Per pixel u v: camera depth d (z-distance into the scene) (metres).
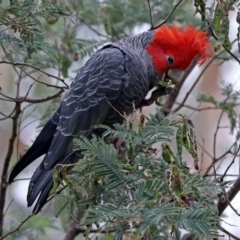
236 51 11.04
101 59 8.88
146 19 11.55
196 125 17.20
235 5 7.27
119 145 6.30
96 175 5.96
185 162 6.24
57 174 6.45
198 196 5.67
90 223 5.50
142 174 5.68
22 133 13.98
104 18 11.01
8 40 7.36
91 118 8.62
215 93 16.86
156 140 5.83
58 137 8.51
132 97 8.84
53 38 11.08
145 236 5.49
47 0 7.18
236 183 8.58
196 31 9.26
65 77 10.33
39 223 10.94
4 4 9.30
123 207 5.39
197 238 5.71
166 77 9.40
